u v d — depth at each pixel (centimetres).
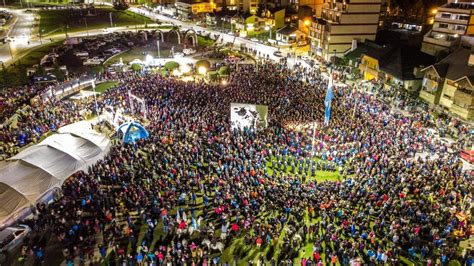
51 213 3136
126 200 3319
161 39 11369
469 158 4300
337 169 3997
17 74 7781
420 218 3058
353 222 3009
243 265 2717
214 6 15400
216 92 6056
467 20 7206
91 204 3269
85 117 5250
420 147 4441
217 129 4681
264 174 3669
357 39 8988
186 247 2805
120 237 2969
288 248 2870
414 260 2800
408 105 6078
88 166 3794
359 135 4544
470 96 5609
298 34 10594
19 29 12750
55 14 15588
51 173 3484
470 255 2758
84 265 2728
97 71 7838
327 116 4456
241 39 11369
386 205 3170
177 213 3114
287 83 6725
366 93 6494
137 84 6438
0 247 2819
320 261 2603
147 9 17338
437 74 6212
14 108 5634
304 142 4438
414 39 9431
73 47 10144
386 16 12050
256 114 4691
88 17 15250
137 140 4397
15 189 3244
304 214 3225
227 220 3078
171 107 5344
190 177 3653
